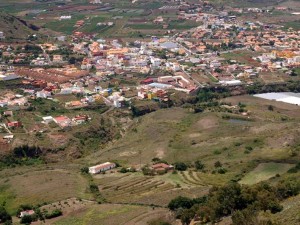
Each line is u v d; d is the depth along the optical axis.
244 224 154.62
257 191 182.00
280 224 146.38
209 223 178.75
